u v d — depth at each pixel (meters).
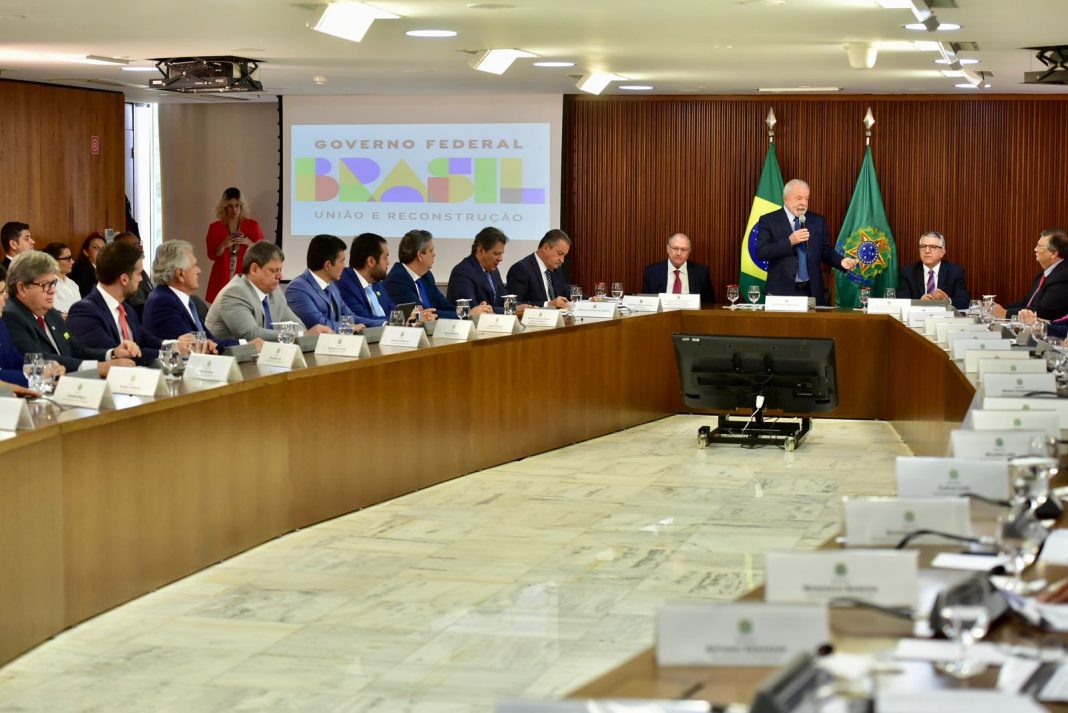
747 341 9.04
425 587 5.50
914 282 11.14
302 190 13.52
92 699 4.14
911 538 2.91
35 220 12.06
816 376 9.00
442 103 13.20
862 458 8.73
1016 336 7.91
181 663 4.50
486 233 9.44
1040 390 5.20
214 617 5.05
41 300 6.04
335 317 8.12
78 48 9.24
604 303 9.67
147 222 14.88
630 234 13.27
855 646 2.26
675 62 10.04
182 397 5.46
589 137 13.26
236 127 14.55
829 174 12.87
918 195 12.75
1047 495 3.29
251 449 6.09
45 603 4.73
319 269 8.00
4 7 7.26
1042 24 7.67
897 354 9.84
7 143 11.77
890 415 10.20
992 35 8.22
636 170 13.20
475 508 7.09
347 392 6.86
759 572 5.77
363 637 4.80
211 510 5.80
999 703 1.86
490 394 8.27
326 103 13.38
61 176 12.29
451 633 4.85
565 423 9.13
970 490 3.26
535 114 13.06
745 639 2.21
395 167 13.33
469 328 8.06
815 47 8.98
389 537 6.41
